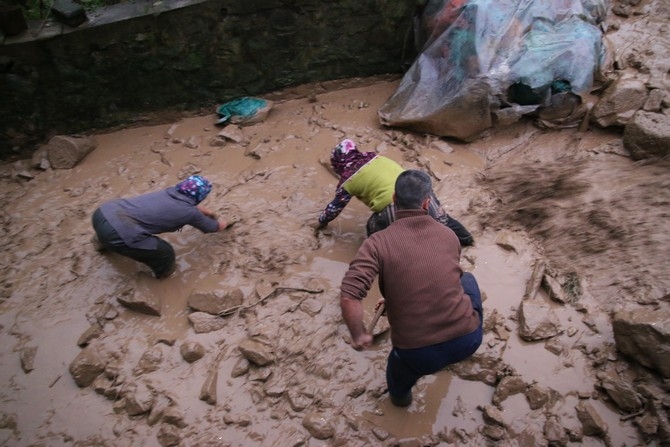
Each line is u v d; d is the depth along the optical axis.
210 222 3.94
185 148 5.11
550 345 3.37
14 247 4.24
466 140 4.82
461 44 4.68
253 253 4.04
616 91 4.53
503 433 3.03
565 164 4.47
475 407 3.16
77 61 4.88
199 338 3.55
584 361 3.29
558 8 4.82
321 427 3.07
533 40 4.64
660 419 2.95
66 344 3.60
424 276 2.54
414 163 4.68
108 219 3.57
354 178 3.66
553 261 3.83
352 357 3.41
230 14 5.00
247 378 3.35
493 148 4.76
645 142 4.26
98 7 4.99
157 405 3.24
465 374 3.29
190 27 4.96
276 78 5.57
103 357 3.49
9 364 3.52
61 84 4.97
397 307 2.60
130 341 3.57
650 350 3.06
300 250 4.05
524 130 4.82
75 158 4.96
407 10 5.39
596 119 4.59
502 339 3.42
